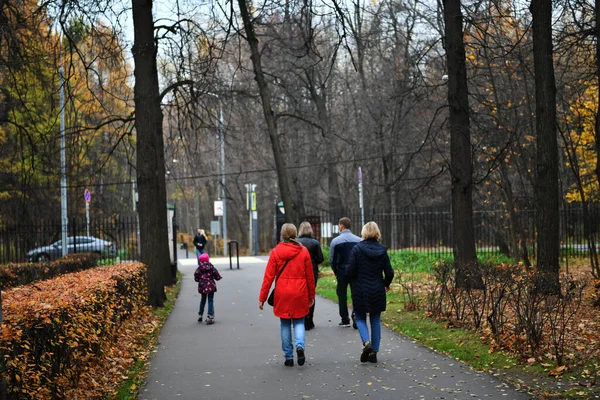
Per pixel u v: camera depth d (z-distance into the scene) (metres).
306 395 6.80
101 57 15.05
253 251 47.91
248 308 15.05
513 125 21.67
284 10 16.08
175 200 75.38
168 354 9.38
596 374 7.09
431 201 42.88
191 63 16.84
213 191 62.91
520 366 7.76
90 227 32.44
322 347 9.66
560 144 25.55
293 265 8.45
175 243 24.31
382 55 38.38
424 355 8.81
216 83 18.95
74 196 38.62
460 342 9.48
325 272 24.97
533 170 24.27
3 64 15.50
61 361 6.23
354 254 8.48
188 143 20.84
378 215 33.75
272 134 22.67
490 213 28.81
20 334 4.83
